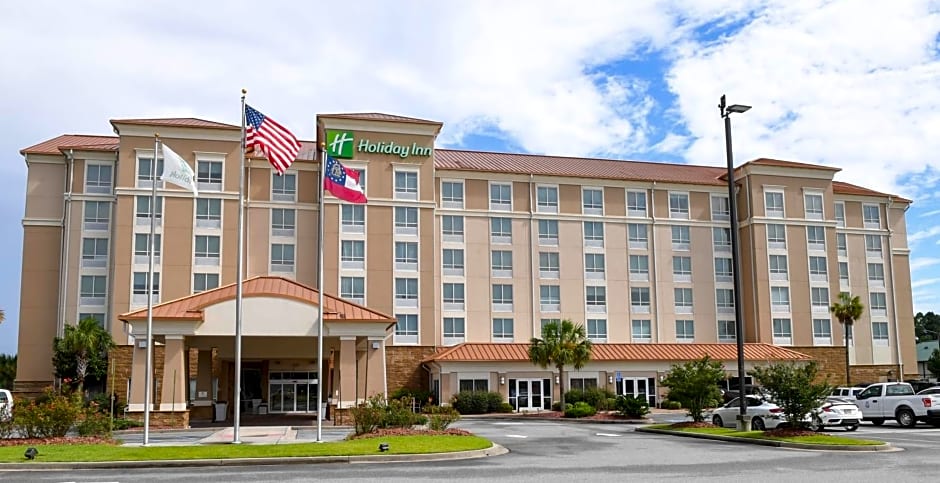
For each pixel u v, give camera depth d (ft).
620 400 145.48
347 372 119.03
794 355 207.00
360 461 66.95
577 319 211.61
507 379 187.21
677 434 99.60
